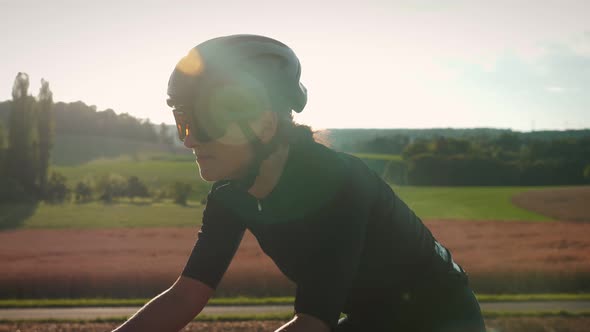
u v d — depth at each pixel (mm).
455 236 61562
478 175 131875
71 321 23812
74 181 121812
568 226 70938
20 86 109000
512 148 159500
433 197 109875
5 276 35250
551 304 29453
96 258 46906
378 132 194500
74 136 180625
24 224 79875
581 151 144125
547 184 132000
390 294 1564
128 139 192125
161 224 80562
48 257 48531
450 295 1595
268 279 34031
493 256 44469
